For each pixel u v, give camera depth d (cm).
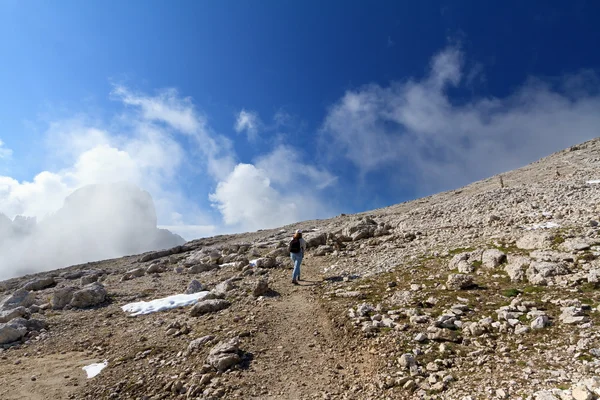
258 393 887
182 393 932
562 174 4512
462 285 1297
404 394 796
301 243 1802
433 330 1023
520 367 798
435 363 879
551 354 820
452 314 1102
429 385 803
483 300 1178
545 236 1516
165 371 1055
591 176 3691
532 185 3559
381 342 1032
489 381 768
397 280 1539
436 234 2241
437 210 3244
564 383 699
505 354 862
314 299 1495
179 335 1307
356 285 1570
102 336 1437
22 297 2042
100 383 1039
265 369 995
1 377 1157
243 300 1592
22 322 1596
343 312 1294
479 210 2839
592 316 930
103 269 3791
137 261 4359
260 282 1644
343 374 934
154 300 1861
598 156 5269
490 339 947
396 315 1169
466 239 1917
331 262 2130
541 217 2061
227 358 1020
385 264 1817
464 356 895
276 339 1173
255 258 2795
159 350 1198
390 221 3347
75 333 1521
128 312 1736
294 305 1459
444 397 748
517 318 1009
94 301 1944
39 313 1834
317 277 1848
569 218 1888
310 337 1162
